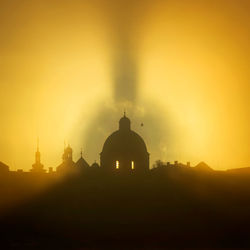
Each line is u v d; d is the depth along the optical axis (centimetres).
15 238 12500
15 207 14600
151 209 14325
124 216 13962
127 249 11538
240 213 13975
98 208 14425
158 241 12275
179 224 13412
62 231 13050
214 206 14438
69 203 14700
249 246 11781
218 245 11881
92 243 12131
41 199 14962
